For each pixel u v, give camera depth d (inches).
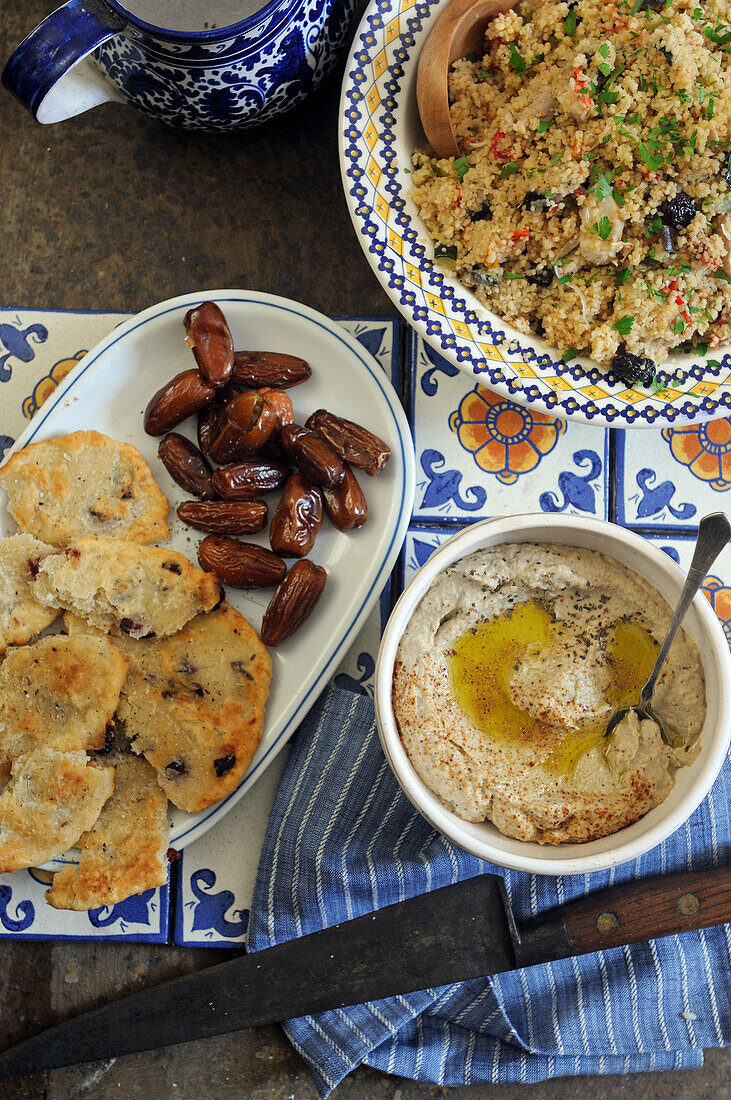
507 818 40.0
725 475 49.5
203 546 45.6
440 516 49.0
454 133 44.3
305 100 48.5
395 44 42.9
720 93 41.5
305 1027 46.6
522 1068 47.3
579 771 41.0
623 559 41.4
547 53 43.6
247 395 44.0
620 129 41.8
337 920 46.1
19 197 50.7
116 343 46.7
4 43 51.1
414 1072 47.2
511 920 43.9
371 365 46.3
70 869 44.9
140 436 47.5
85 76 43.3
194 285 50.3
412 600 39.8
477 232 43.4
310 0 42.2
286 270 50.4
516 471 49.3
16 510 45.5
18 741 44.4
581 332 43.0
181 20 46.0
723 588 49.2
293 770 46.7
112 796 44.9
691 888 43.7
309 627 46.2
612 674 42.0
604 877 46.9
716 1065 48.9
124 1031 45.0
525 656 42.3
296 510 44.8
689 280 42.9
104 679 44.1
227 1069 48.0
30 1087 48.0
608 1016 47.2
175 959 47.7
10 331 49.8
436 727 40.4
